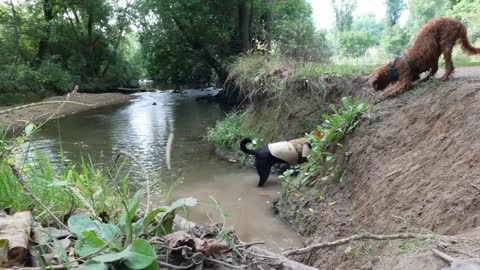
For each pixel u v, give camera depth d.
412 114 4.66
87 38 24.44
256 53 11.51
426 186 3.51
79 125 12.38
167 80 24.16
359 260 3.15
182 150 8.71
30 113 12.75
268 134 7.88
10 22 20.30
